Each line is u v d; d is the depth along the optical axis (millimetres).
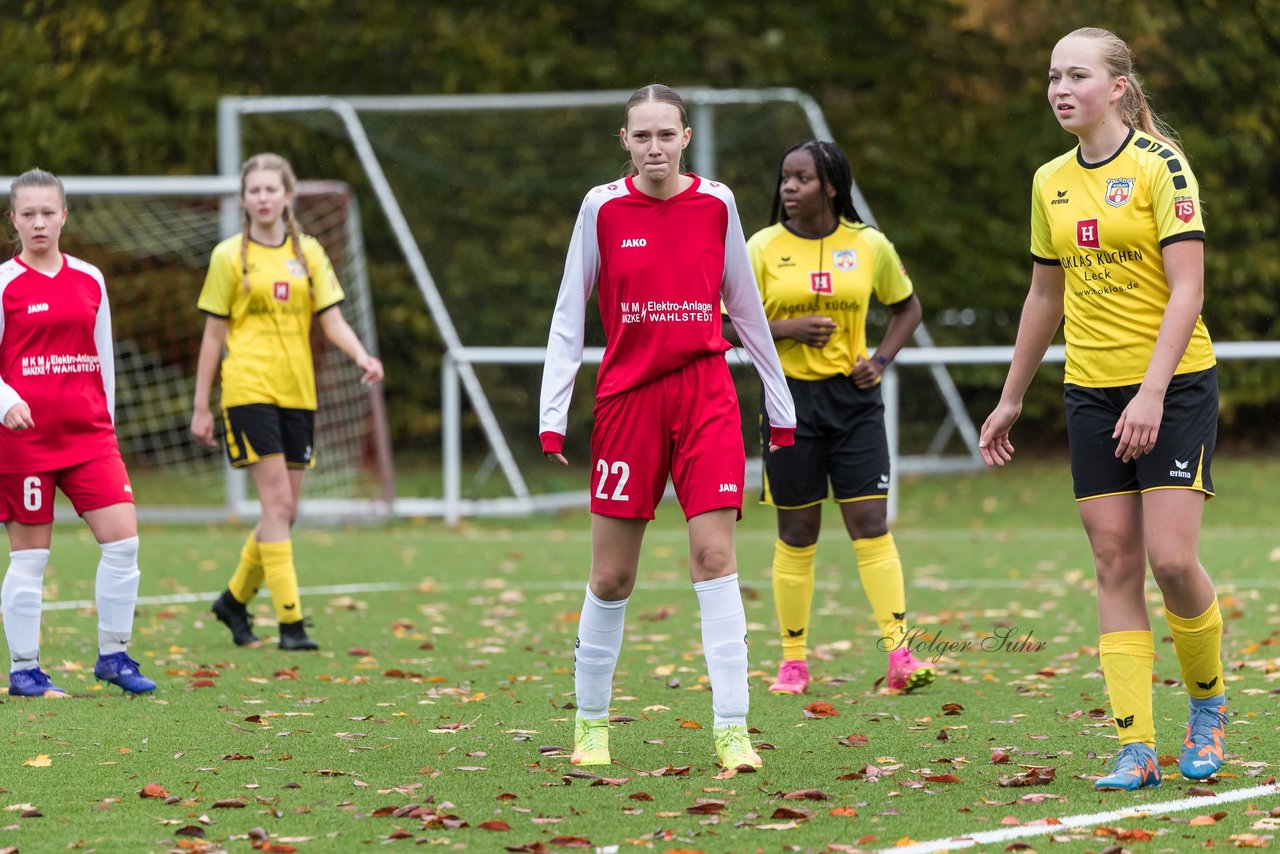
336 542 43375
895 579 22500
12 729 19047
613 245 16188
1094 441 16000
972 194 62469
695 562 16688
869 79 62406
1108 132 15883
